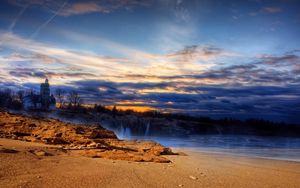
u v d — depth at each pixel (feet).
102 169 26.58
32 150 33.99
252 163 49.65
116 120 301.02
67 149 42.57
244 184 25.76
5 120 66.69
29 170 22.34
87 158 35.12
